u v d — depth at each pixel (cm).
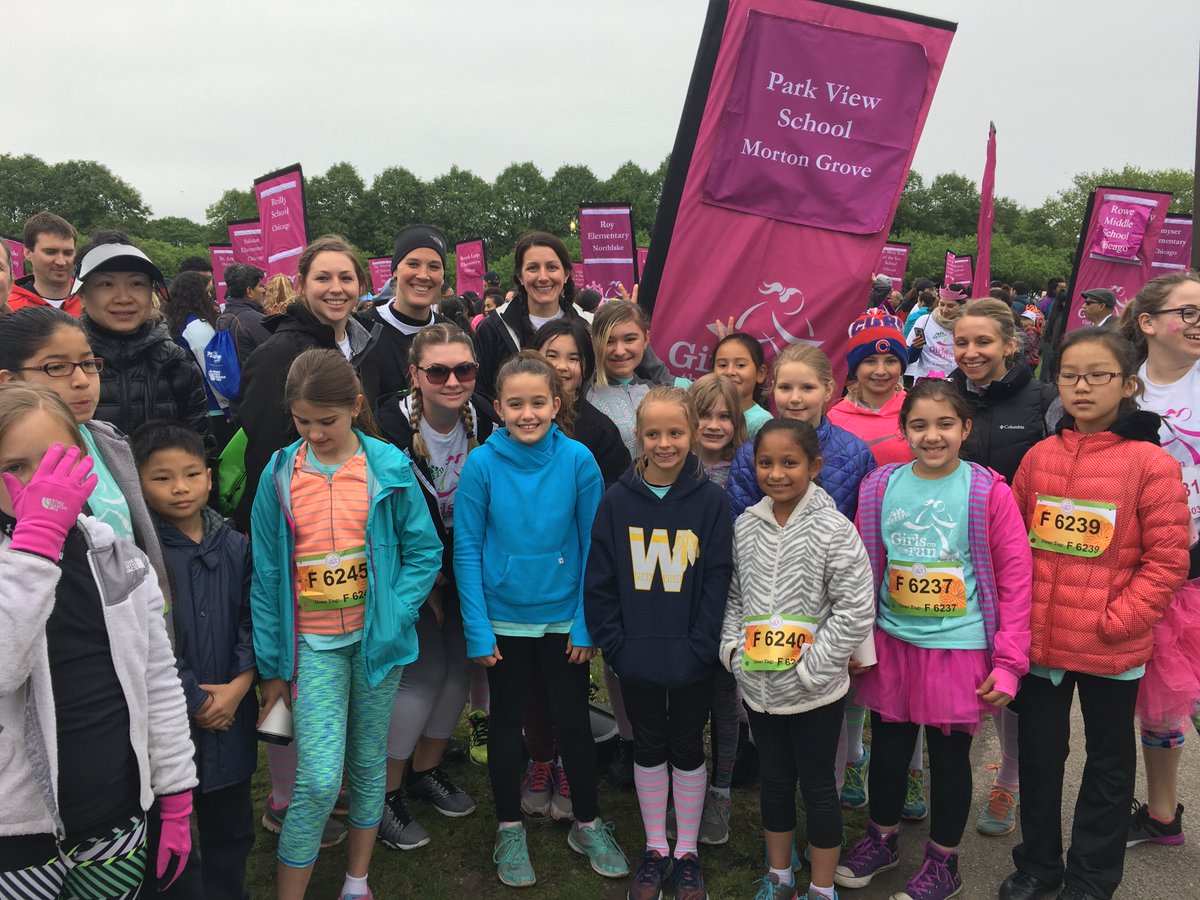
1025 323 1419
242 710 237
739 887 278
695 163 354
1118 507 254
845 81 343
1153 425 259
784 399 292
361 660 251
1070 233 6781
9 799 161
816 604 257
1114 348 257
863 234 352
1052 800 265
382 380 338
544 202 9006
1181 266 946
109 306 292
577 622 276
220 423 532
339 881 279
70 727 168
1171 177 6112
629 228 983
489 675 283
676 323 369
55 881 170
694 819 278
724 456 317
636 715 276
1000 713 306
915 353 1084
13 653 151
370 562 248
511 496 275
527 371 270
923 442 262
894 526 270
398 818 301
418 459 291
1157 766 296
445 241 351
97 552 174
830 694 251
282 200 690
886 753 273
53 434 165
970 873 288
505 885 279
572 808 306
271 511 249
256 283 616
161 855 187
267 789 339
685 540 269
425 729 308
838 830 257
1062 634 257
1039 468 272
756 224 357
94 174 8319
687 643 266
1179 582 250
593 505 285
